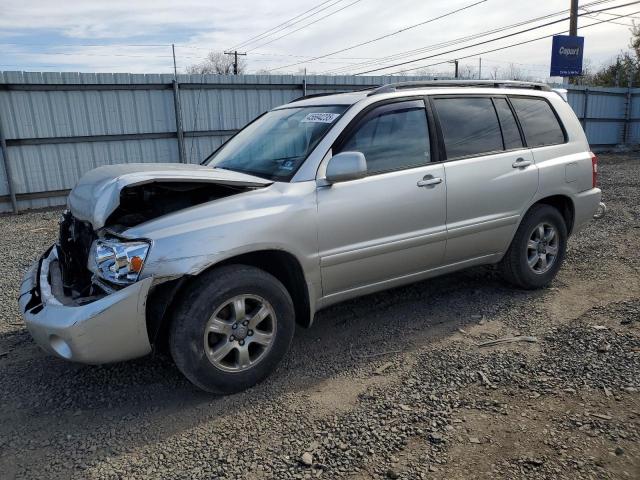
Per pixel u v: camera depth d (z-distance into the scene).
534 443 2.75
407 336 4.15
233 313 3.31
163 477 2.63
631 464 2.55
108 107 12.13
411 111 4.20
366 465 2.65
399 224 3.98
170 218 3.19
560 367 3.51
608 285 5.12
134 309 3.02
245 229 3.29
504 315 4.47
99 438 2.99
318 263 3.64
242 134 4.80
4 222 10.18
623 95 23.20
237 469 2.67
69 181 11.97
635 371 3.39
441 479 2.52
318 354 3.92
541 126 5.03
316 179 3.65
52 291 3.39
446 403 3.17
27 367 3.86
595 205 5.36
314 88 14.76
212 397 3.38
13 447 2.93
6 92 10.99
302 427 3.00
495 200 4.53
